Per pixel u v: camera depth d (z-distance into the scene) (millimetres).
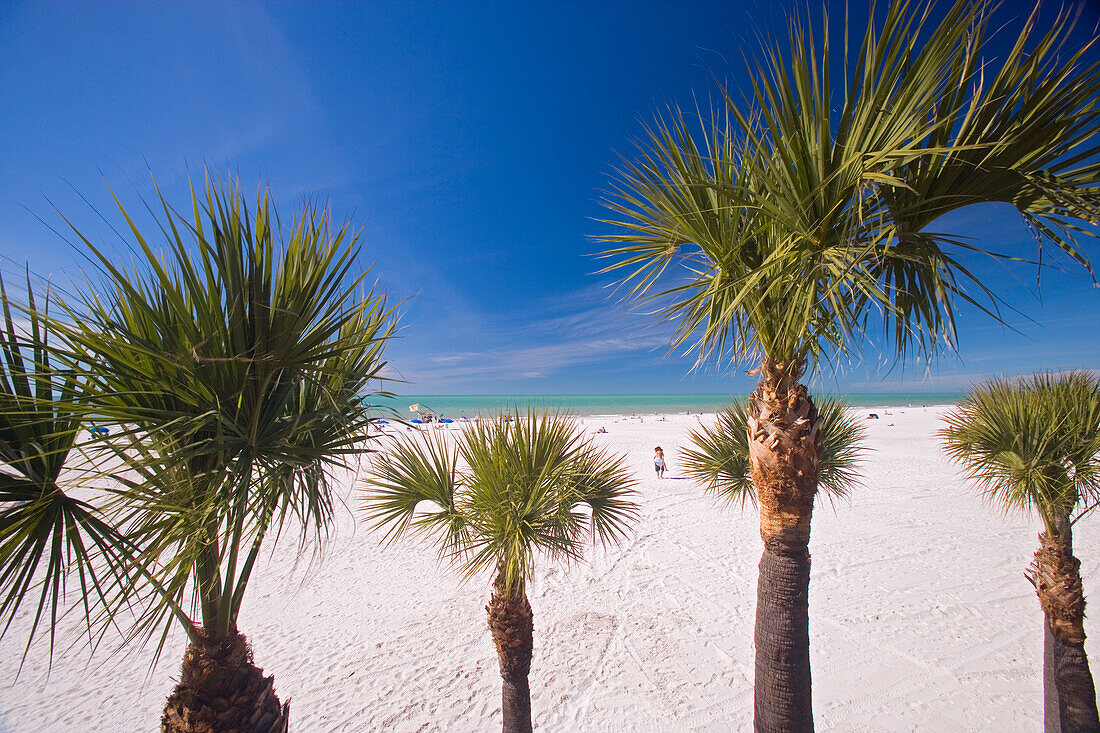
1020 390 3691
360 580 7316
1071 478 3338
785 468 2285
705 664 4816
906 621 5484
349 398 2074
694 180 2027
